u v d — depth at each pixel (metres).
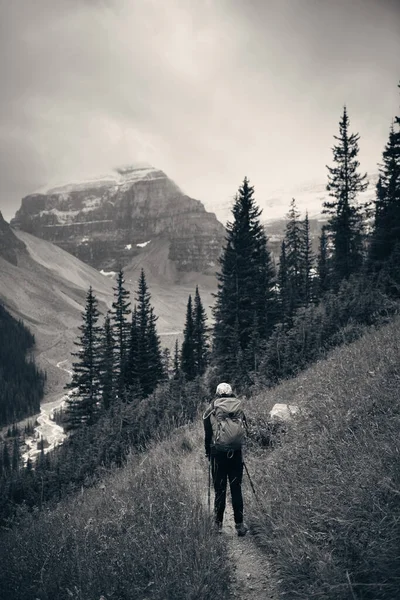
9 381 152.88
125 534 4.66
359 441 4.68
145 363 55.47
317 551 3.61
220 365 32.25
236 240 43.38
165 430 11.09
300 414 6.60
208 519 4.80
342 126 40.38
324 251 59.12
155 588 3.76
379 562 3.20
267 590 3.73
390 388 5.62
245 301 41.16
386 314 15.28
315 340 15.96
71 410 57.00
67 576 4.21
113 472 10.02
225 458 4.89
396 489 3.64
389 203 34.25
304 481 4.76
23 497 18.66
